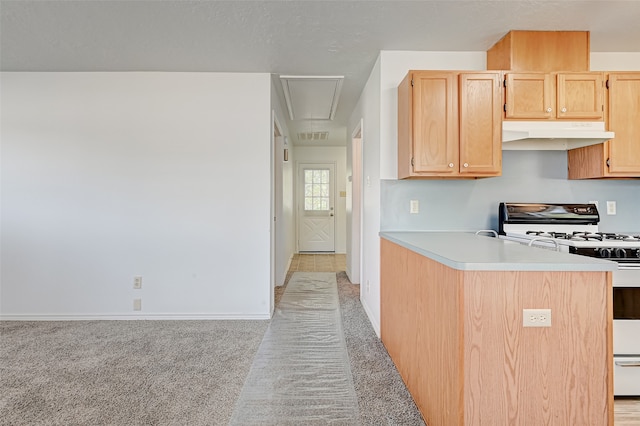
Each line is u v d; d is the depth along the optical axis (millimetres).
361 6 2178
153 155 3309
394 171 2883
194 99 3307
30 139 3266
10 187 3268
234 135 3324
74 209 3285
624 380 1997
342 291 4430
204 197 3328
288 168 5930
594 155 2639
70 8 2197
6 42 2662
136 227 3309
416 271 1932
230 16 2291
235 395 2010
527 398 1376
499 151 2496
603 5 2162
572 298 1379
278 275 4695
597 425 1376
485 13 2260
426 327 1761
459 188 2887
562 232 2723
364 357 2525
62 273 3291
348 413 1846
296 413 1842
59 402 1923
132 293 3312
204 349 2643
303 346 2715
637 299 2006
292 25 2410
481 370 1371
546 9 2209
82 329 3045
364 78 3434
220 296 3342
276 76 3393
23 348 2635
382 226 2881
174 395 2002
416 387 1924
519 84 2484
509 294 1379
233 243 3342
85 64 3092
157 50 2805
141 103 3295
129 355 2525
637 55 2861
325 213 7621
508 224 2773
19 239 3281
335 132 5949
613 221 2883
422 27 2443
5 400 1939
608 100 2496
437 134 2506
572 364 1379
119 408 1869
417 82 2508
